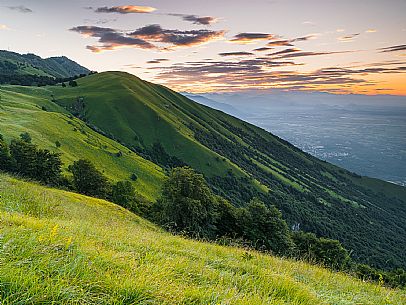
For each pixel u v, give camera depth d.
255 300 5.40
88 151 114.50
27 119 115.94
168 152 178.25
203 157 177.50
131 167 120.44
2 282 3.74
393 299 9.84
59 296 3.84
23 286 3.78
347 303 7.66
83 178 69.69
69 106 197.75
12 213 10.93
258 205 43.78
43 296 3.70
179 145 183.88
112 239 9.65
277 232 41.66
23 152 63.88
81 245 6.75
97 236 9.70
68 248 5.89
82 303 3.88
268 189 173.75
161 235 15.65
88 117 190.12
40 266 4.44
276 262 12.66
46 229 7.61
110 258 6.03
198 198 45.81
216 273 7.31
